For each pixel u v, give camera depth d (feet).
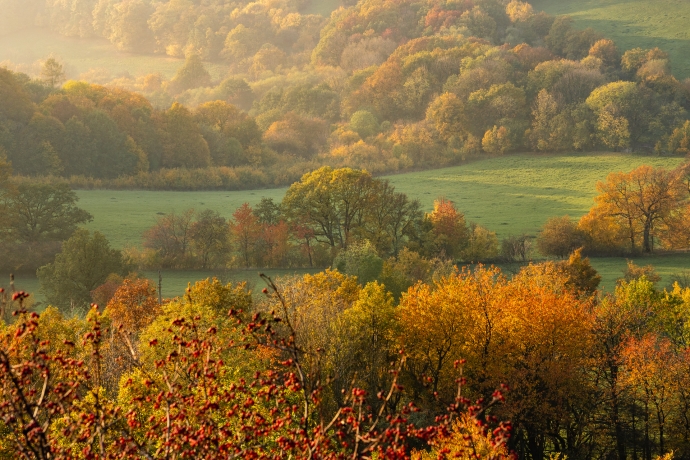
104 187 463.01
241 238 321.52
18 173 444.14
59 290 228.43
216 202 443.73
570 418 154.10
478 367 141.69
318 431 28.89
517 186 506.07
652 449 153.17
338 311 150.92
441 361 146.30
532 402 138.31
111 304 155.84
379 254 318.24
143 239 339.98
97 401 28.81
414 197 476.13
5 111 477.77
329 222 344.08
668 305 189.26
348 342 128.67
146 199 436.76
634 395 148.87
